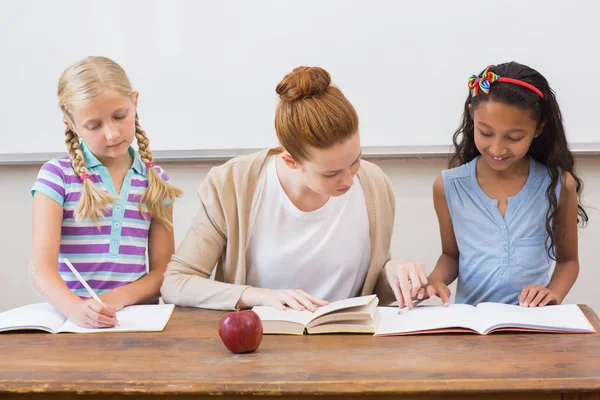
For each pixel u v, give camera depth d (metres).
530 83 1.54
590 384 1.05
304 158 1.33
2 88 2.38
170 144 2.35
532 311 1.39
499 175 1.69
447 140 2.24
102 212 1.63
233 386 1.08
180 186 2.38
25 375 1.14
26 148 2.39
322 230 1.56
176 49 2.31
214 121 2.33
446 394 1.07
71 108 1.56
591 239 2.24
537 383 1.05
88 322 1.40
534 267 1.66
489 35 2.19
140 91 2.34
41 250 1.55
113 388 1.10
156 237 1.71
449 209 1.74
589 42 2.14
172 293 1.55
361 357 1.19
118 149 1.58
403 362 1.16
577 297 2.28
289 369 1.14
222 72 2.31
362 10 2.23
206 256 1.59
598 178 2.21
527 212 1.67
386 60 2.24
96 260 1.62
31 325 1.39
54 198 1.59
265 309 1.41
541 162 1.69
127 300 1.55
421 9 2.21
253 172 1.56
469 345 1.24
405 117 2.25
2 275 2.46
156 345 1.29
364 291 1.59
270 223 1.56
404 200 2.30
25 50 2.36
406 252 2.32
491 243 1.68
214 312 1.50
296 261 1.57
